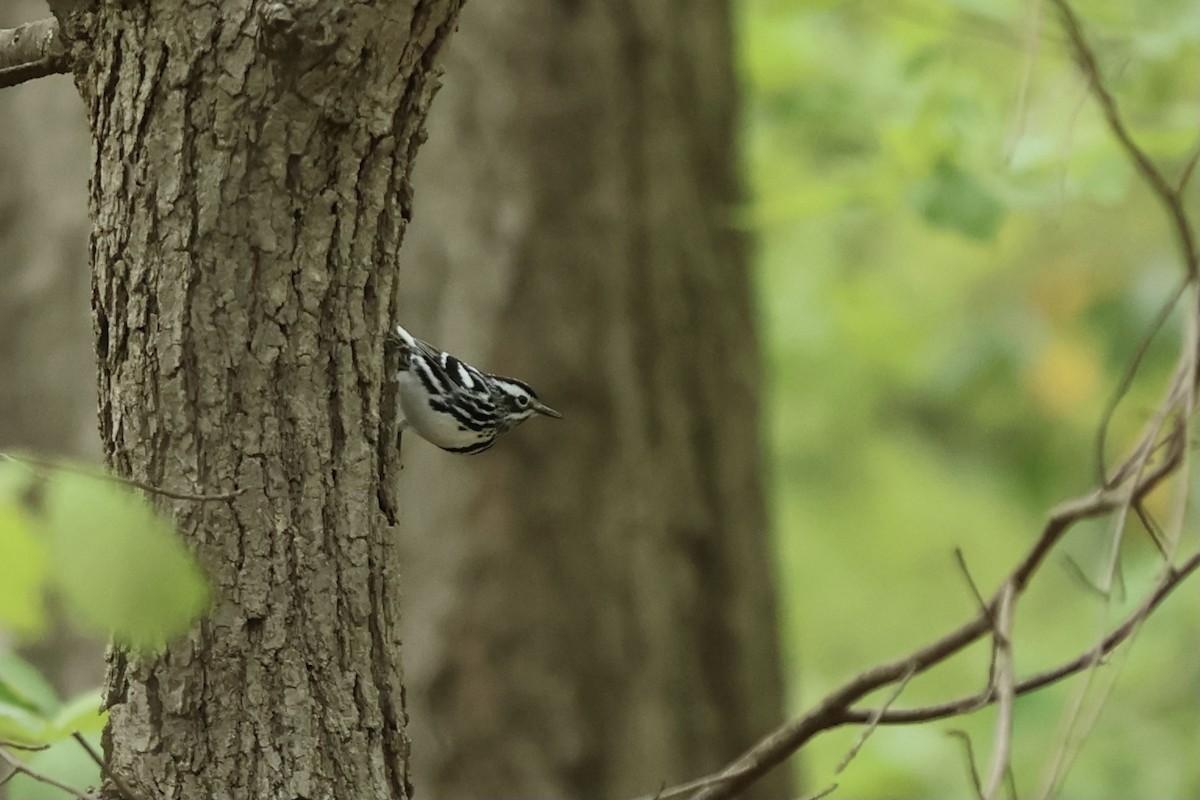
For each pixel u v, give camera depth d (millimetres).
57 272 12477
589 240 12023
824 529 21594
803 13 13398
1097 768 16141
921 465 20953
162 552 3291
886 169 11023
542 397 11852
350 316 5348
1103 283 16547
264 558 5148
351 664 5285
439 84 5504
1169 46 9953
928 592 21453
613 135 12172
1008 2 11070
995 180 10078
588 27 12148
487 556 11695
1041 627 19656
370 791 5238
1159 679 16656
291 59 5000
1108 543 7121
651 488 12180
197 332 5137
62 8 5246
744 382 13086
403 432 11820
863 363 20000
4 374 12453
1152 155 9938
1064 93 10305
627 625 12000
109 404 5270
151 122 5141
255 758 5086
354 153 5266
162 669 5109
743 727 12633
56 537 3236
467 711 11625
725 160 13203
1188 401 6105
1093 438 17656
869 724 6410
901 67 11719
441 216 11844
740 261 13289
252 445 5156
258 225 5160
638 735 11945
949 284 18688
